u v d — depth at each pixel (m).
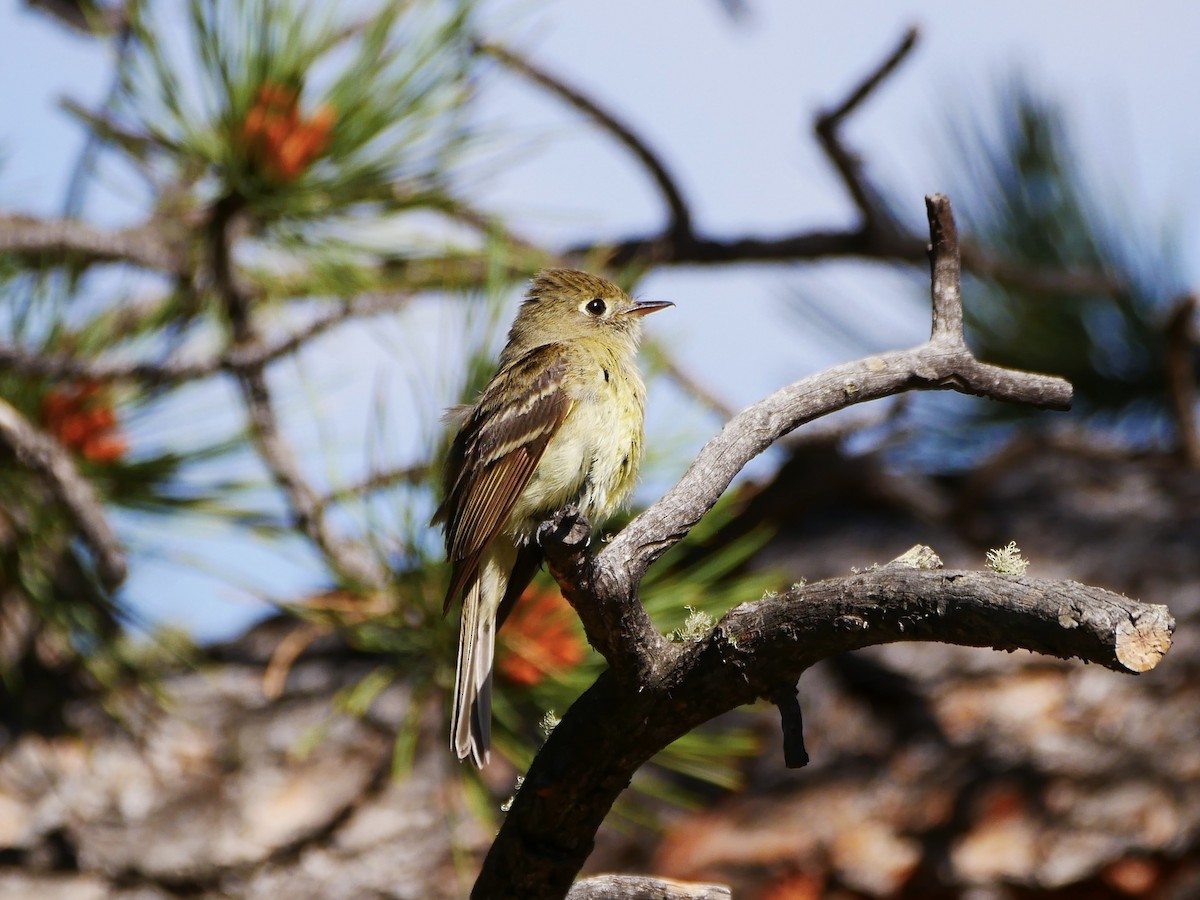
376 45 9.30
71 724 10.28
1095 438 11.89
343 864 9.88
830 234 12.40
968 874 9.06
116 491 8.98
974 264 12.36
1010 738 9.40
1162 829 8.92
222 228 9.32
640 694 5.01
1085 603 4.20
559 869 5.28
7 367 8.62
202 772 10.22
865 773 9.58
